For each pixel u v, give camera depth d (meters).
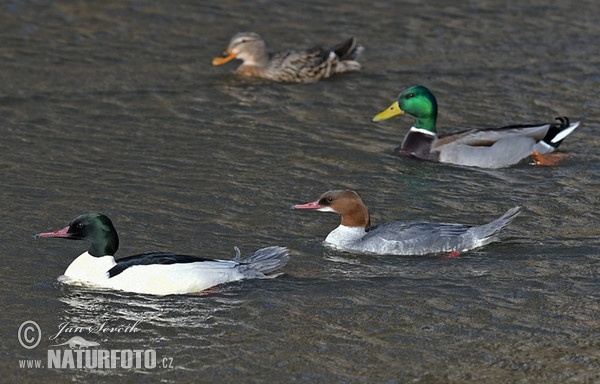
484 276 14.88
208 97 22.67
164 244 15.84
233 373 12.42
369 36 26.14
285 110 22.14
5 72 23.16
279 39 25.86
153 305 13.88
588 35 26.20
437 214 17.28
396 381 12.26
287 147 20.11
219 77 23.91
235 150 19.84
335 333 13.30
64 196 17.45
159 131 20.66
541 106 22.27
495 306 14.02
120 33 25.73
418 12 27.62
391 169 19.39
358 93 23.20
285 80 23.95
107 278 14.26
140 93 22.59
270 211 17.22
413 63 24.62
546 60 24.69
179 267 14.21
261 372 12.44
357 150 20.19
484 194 18.20
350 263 15.32
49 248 15.55
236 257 14.73
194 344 13.02
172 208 17.16
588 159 19.86
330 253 15.66
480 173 19.33
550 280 14.76
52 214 16.72
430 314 13.80
